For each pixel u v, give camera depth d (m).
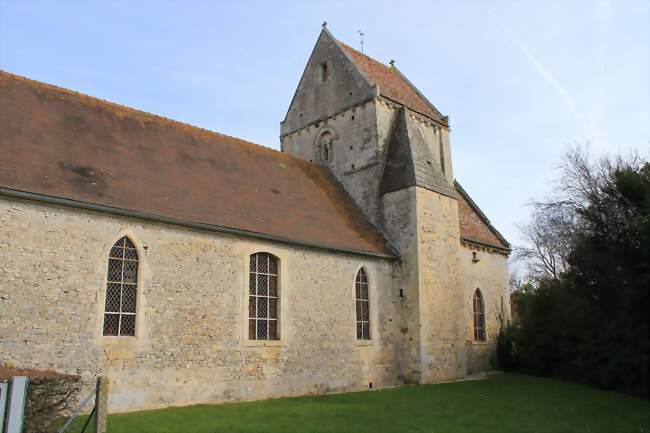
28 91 15.80
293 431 11.21
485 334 26.09
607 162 26.44
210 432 10.84
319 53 26.61
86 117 16.50
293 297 17.06
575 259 20.33
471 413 13.98
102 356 12.72
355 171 23.50
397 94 25.56
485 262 27.22
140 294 13.59
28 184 12.39
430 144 26.44
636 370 18.28
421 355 19.86
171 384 13.78
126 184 14.76
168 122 19.17
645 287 17.19
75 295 12.53
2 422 8.05
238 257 15.80
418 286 20.33
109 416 12.12
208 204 16.17
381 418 12.89
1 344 11.38
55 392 10.31
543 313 23.45
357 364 18.66
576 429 12.73
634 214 18.16
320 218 19.83
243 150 21.02
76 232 12.79
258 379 15.66
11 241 11.84
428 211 21.53
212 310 14.92
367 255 19.69
